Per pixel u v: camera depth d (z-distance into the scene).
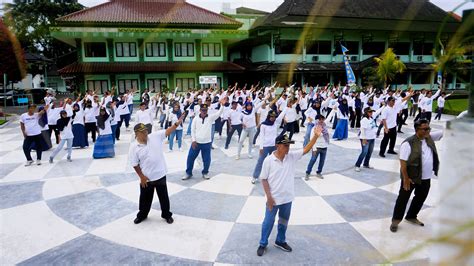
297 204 4.33
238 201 4.45
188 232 3.59
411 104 13.35
